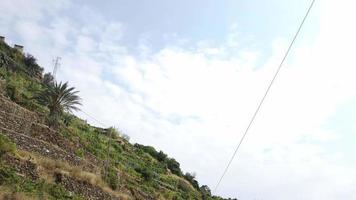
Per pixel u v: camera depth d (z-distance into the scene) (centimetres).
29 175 3278
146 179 6500
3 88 5069
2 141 3300
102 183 4222
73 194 3591
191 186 8931
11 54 7269
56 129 4984
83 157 4909
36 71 7575
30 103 5172
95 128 7569
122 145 7662
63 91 5119
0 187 2812
